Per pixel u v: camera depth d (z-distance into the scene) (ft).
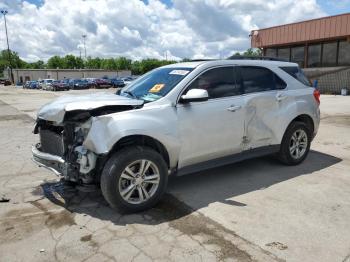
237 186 16.14
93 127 12.53
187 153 14.58
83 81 169.78
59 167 13.58
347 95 73.10
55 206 14.16
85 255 10.56
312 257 10.29
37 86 184.44
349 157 21.07
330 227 12.07
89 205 14.21
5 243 11.30
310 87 19.80
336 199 14.48
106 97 14.60
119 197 12.85
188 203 14.25
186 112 14.37
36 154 14.58
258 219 12.72
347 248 10.76
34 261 10.29
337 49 84.17
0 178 17.83
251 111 16.52
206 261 10.14
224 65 16.17
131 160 12.86
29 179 17.62
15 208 13.99
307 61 91.04
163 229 12.09
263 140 17.35
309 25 85.35
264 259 10.20
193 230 11.98
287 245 10.94
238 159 16.60
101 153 12.30
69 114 13.20
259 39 99.76
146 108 13.56
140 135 13.34
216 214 13.19
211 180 16.98
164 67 17.28
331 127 31.55
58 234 11.84
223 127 15.51
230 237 11.45
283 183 16.44
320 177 17.28
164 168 13.75
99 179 13.42
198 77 15.11
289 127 18.44
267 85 17.63
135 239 11.44
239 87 16.42
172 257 10.36
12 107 60.08
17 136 29.96
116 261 10.22
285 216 12.93
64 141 13.41
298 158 19.19
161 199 14.65
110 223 12.60
